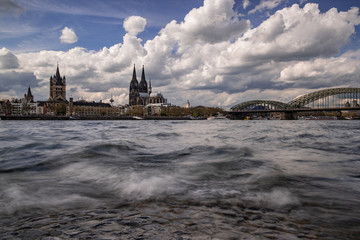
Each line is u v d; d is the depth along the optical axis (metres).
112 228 4.15
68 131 37.03
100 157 11.34
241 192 6.18
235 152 13.09
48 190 6.32
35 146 15.70
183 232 4.02
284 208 5.16
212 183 7.02
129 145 16.00
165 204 5.34
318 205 5.34
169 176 7.78
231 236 3.89
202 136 26.92
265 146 17.14
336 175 8.12
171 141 20.14
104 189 6.44
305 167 9.49
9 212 4.84
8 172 8.47
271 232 4.06
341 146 17.34
